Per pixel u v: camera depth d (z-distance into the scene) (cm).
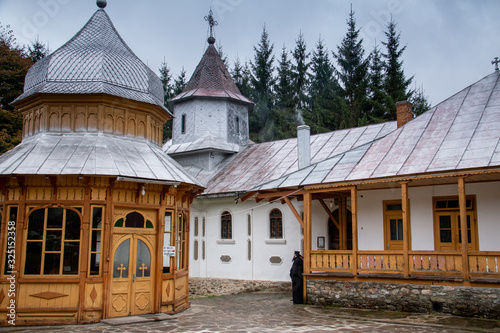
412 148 1501
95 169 1247
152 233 1376
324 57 4100
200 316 1360
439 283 1314
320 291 1530
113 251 1275
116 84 1474
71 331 1116
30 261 1234
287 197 1836
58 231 1249
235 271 2119
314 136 2375
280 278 1978
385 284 1406
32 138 1435
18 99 1484
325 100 3728
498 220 1444
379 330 1120
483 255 1264
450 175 1311
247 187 2138
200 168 2547
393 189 1667
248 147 2645
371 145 1650
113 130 1441
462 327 1131
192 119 2683
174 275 1416
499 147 1312
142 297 1328
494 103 1516
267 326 1191
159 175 1356
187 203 1597
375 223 1694
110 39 1609
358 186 1652
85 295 1224
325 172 1595
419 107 3647
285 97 4019
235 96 2750
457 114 1555
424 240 1570
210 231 2247
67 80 1442
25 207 1248
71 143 1352
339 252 1513
